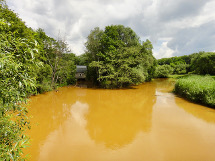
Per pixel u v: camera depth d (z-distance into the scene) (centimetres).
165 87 2409
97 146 575
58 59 2272
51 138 644
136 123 815
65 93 1888
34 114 994
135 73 2298
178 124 779
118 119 891
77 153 525
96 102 1381
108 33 2545
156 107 1128
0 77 188
